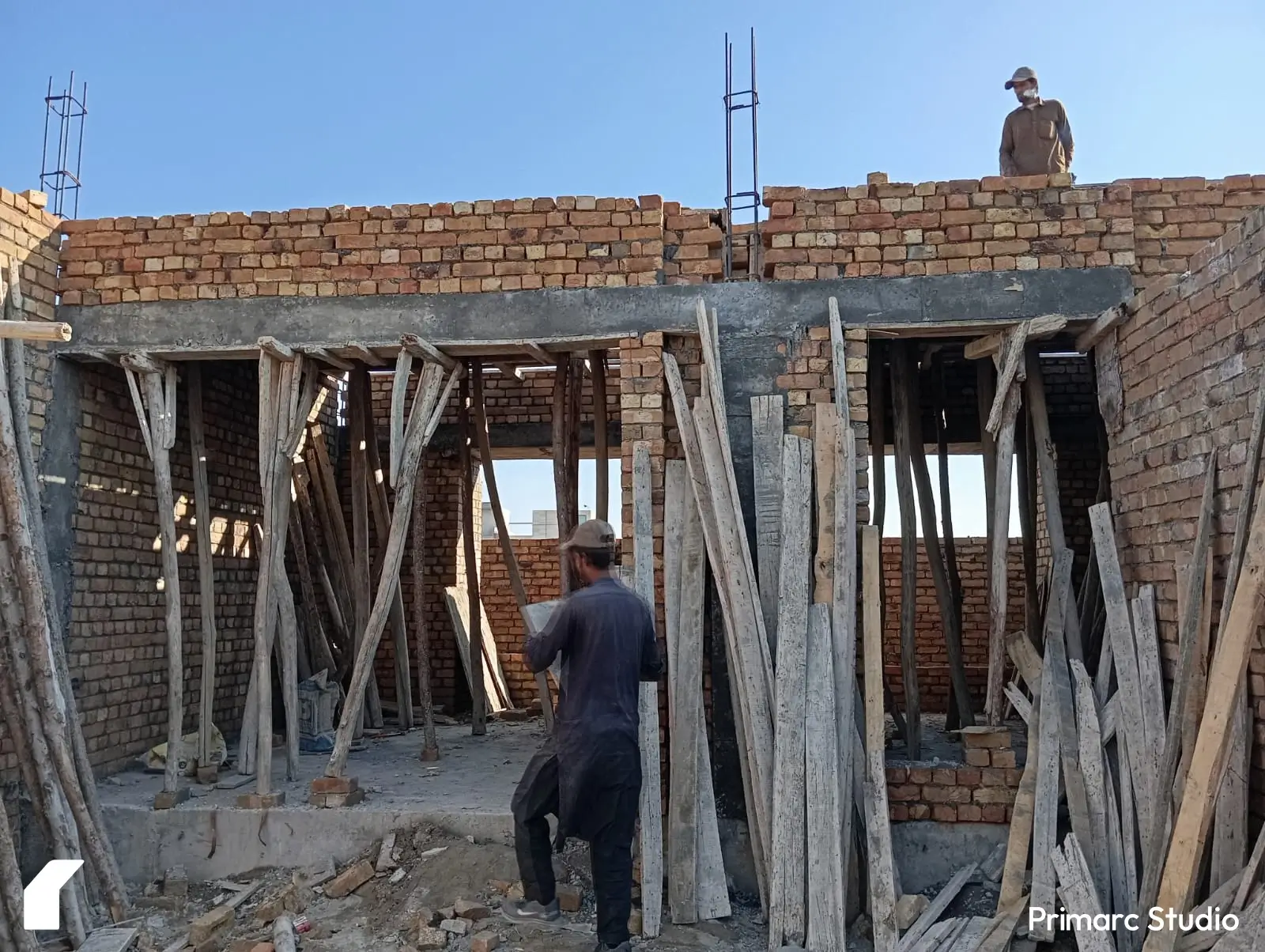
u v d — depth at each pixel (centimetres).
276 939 480
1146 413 521
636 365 568
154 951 488
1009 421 564
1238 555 410
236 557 839
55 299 626
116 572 676
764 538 534
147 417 631
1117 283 551
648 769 508
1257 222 411
